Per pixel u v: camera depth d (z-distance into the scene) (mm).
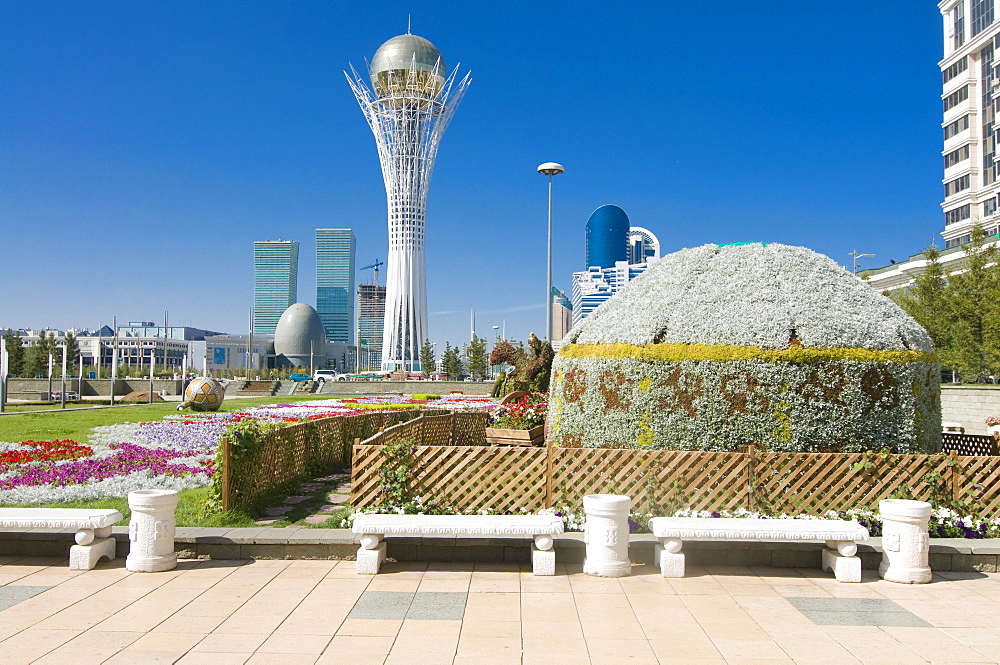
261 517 9516
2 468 12633
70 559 7262
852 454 8289
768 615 5996
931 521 7965
